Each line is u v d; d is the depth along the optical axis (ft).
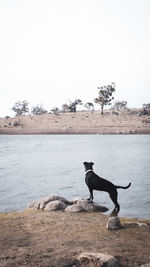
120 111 509.35
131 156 124.36
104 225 28.71
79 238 24.61
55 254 21.25
